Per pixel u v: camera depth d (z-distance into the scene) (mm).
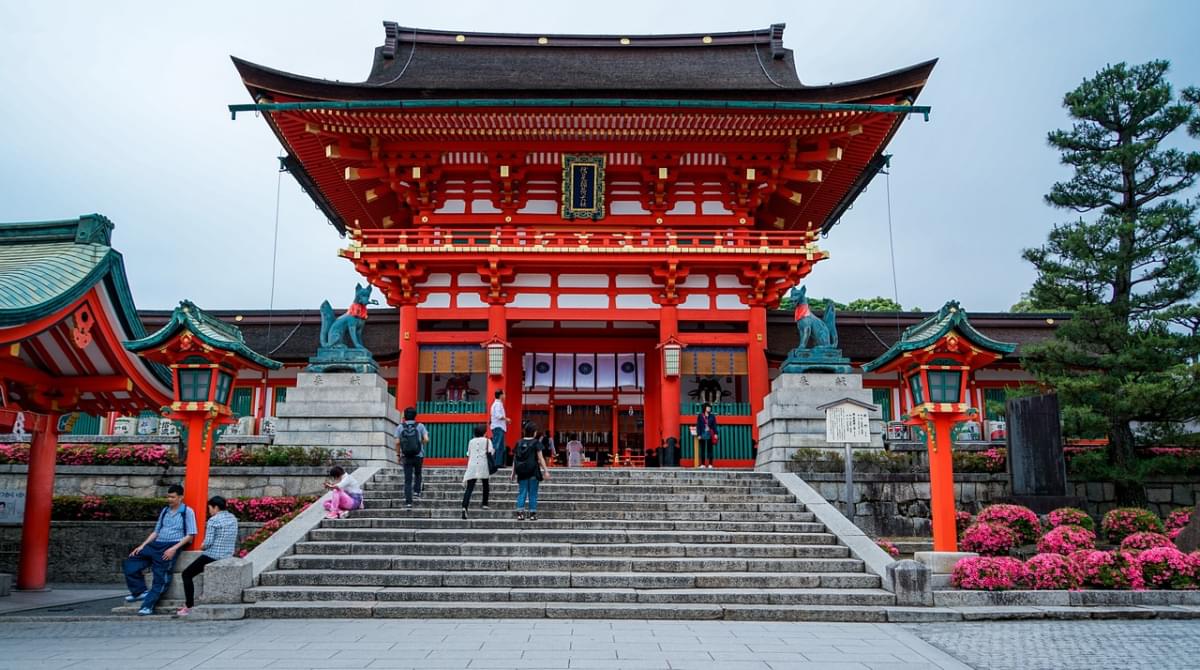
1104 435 26172
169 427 30641
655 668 10055
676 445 31422
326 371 25406
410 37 41438
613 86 37594
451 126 32219
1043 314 41094
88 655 10727
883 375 38406
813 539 17781
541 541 17578
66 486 23266
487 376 32938
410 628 12836
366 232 33531
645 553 16875
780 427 25469
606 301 34125
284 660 10398
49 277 14961
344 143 33781
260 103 30594
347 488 18797
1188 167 26328
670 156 34219
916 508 23312
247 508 21281
